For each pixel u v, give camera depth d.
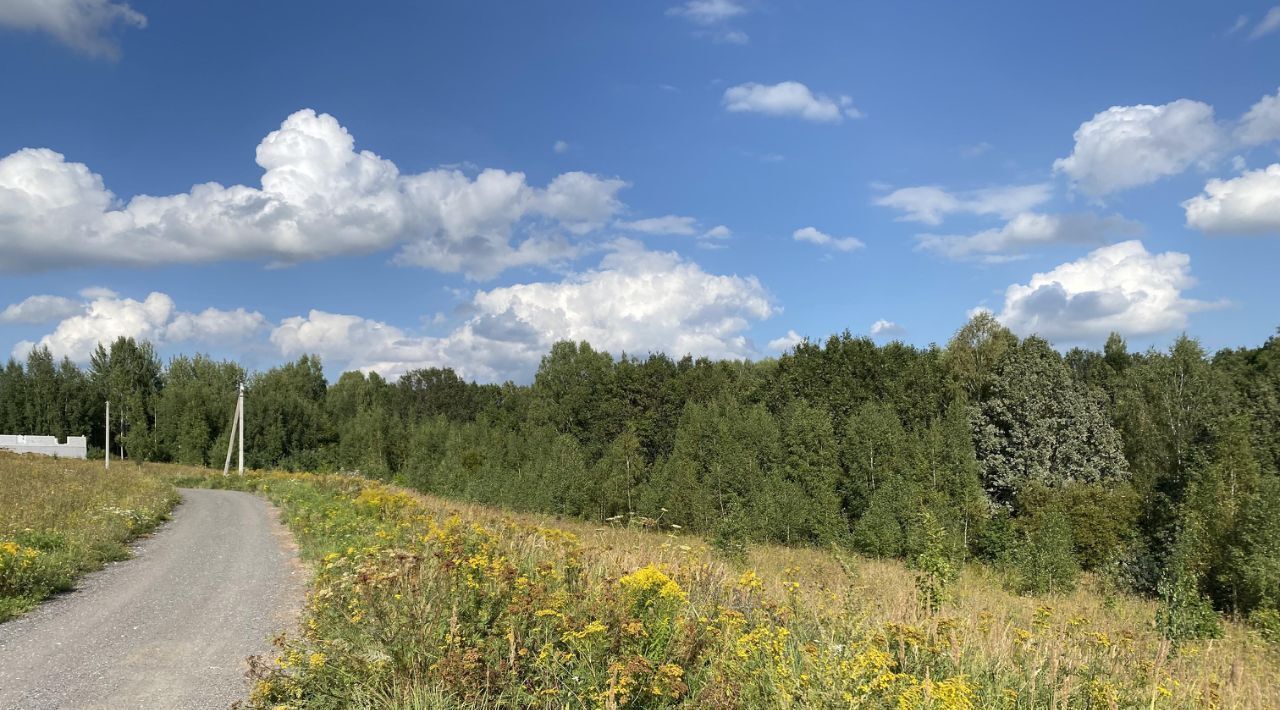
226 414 74.06
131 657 7.94
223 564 14.37
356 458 67.88
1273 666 10.40
